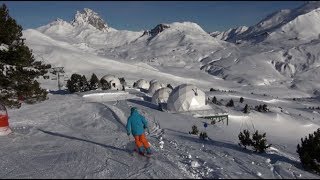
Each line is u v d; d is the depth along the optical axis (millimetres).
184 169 10688
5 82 23875
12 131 19328
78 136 17812
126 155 12719
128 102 42781
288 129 49219
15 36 24062
